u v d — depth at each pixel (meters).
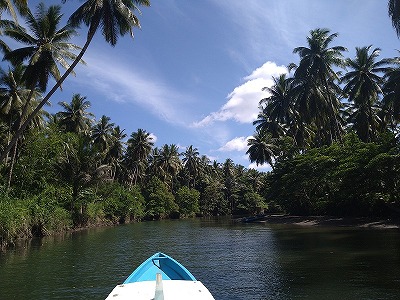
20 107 35.06
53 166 38.84
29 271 15.45
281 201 51.12
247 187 90.12
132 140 75.75
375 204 34.34
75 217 42.28
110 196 58.62
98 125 65.38
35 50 26.80
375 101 50.72
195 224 52.75
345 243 21.00
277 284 12.21
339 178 35.72
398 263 14.41
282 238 26.39
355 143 37.44
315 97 44.78
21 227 26.41
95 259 18.67
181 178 96.75
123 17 23.69
